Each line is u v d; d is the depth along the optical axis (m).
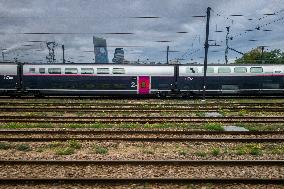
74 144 11.66
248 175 8.50
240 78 31.48
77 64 31.33
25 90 31.31
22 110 21.25
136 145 11.84
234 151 11.01
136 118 17.72
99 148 11.00
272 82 31.66
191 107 22.80
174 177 8.10
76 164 9.19
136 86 31.31
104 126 15.25
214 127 14.89
